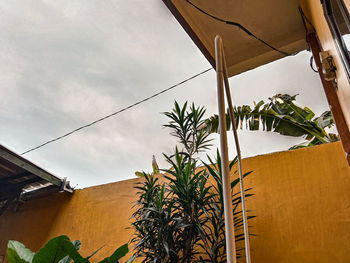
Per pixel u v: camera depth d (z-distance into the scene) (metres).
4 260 4.77
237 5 3.31
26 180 5.03
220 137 1.02
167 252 2.63
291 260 2.97
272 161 3.63
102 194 4.65
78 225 4.52
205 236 2.84
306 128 4.67
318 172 3.32
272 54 3.82
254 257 3.13
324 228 3.00
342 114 2.70
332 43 1.99
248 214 3.40
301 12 3.30
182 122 3.63
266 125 4.75
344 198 3.06
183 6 3.33
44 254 1.75
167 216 2.96
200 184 3.11
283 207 3.28
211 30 3.58
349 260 2.75
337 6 1.60
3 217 5.21
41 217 4.94
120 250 2.00
